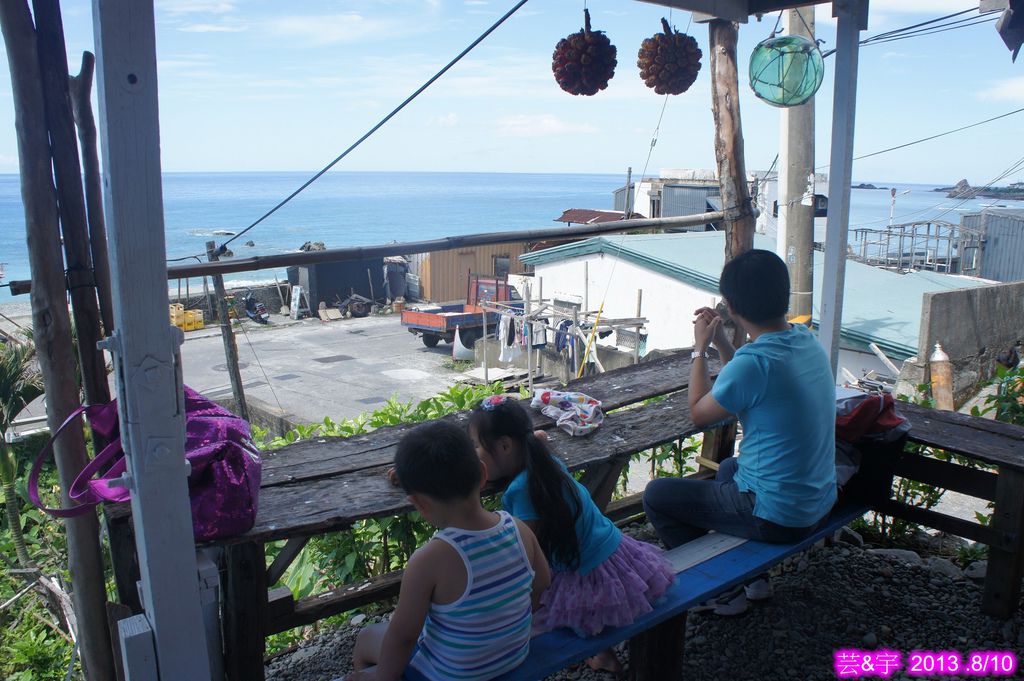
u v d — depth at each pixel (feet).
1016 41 12.84
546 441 9.68
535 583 7.15
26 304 107.96
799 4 12.79
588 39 12.41
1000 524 10.69
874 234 84.94
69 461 10.35
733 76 17.17
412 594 6.31
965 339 38.01
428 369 77.82
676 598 8.19
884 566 12.52
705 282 50.42
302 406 64.03
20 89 9.29
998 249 71.51
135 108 5.33
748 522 9.32
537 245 107.76
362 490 8.64
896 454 10.80
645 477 25.55
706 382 9.50
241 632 8.30
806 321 27.78
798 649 10.39
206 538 7.21
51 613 23.45
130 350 5.66
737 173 17.74
